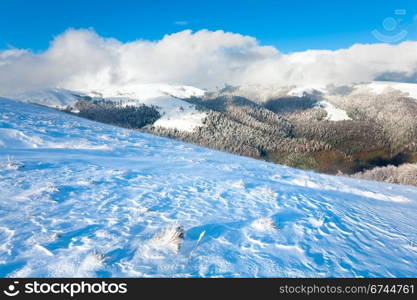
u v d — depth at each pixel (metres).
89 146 14.12
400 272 4.70
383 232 6.84
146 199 7.02
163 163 12.67
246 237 5.36
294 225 6.38
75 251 4.16
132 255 4.18
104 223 5.28
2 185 6.91
